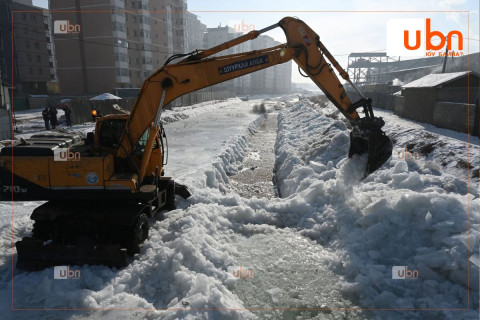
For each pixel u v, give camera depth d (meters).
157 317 4.16
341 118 26.70
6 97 18.59
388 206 6.04
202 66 5.89
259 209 7.69
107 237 5.67
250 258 5.72
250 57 6.06
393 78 74.75
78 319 4.16
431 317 4.23
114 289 4.75
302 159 12.01
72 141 6.43
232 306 4.29
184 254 5.26
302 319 4.25
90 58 57.25
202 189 9.08
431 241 5.32
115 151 5.92
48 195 5.46
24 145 5.67
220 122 29.62
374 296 4.64
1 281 5.04
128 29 60.72
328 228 6.49
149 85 5.80
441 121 19.20
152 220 7.15
